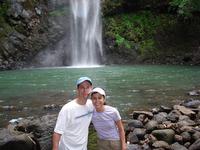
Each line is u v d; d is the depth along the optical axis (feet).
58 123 15.34
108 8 98.78
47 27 93.35
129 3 100.32
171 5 94.48
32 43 89.40
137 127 27.12
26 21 90.02
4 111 34.19
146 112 30.37
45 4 95.71
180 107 31.71
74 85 51.26
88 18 97.35
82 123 15.69
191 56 90.68
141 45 94.12
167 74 65.72
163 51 93.45
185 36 95.81
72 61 93.15
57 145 15.28
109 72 69.87
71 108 15.51
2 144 19.19
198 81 55.47
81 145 15.70
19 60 86.02
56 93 44.21
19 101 39.24
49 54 90.58
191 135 23.94
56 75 65.26
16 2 90.07
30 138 20.33
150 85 50.98
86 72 70.44
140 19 98.89
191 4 91.56
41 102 38.55
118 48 92.89
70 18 95.96
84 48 95.35
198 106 33.71
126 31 96.07
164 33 96.63
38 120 25.40
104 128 17.29
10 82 55.36
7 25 88.02
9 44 85.46
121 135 17.40
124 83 53.01
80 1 99.09
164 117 29.19
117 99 40.06
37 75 65.77
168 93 43.93
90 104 16.28
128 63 91.40
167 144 23.00
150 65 86.79
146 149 22.86
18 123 26.89
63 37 93.86
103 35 95.55
